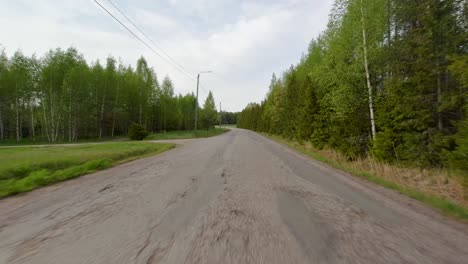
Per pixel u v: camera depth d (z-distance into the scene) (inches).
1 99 1098.7
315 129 618.8
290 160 392.8
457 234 116.6
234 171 281.7
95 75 1261.1
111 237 109.6
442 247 102.7
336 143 492.7
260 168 304.8
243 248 98.5
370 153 402.9
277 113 1291.8
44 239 108.3
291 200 170.1
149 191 193.3
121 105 1382.9
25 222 129.2
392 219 135.9
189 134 1453.0
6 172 250.1
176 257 91.4
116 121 1497.3
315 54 773.3
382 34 384.2
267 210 147.6
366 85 413.4
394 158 336.2
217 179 237.9
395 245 103.6
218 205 156.6
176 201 165.5
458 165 213.9
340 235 112.9
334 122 509.7
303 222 128.8
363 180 251.6
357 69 403.2
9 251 97.7
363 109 427.2
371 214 143.9
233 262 87.7
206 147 608.7
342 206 158.7
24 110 1195.9
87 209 150.1
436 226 126.6
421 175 271.7
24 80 1085.8
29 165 283.9
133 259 90.3
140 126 1130.7
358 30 397.4
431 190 227.0
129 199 171.2
